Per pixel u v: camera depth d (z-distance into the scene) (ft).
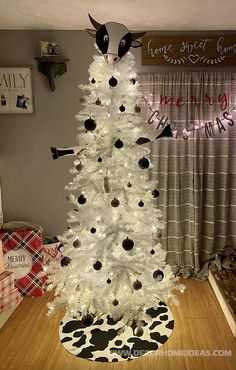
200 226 9.21
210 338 6.89
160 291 6.19
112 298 6.16
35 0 6.57
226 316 7.52
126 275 5.87
